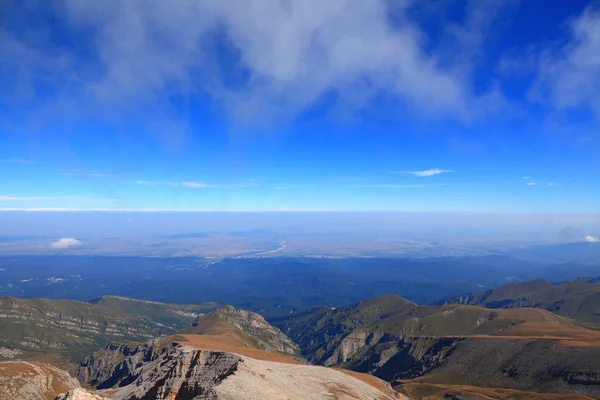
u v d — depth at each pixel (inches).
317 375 4276.6
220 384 2586.1
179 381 2923.2
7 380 4037.9
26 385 4074.8
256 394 2544.3
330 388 3750.0
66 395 2753.4
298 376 3873.0
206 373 2933.1
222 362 3014.3
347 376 4635.8
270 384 2854.3
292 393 2938.0
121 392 3262.8
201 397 2497.5
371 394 4220.0
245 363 2950.3
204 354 3149.6
